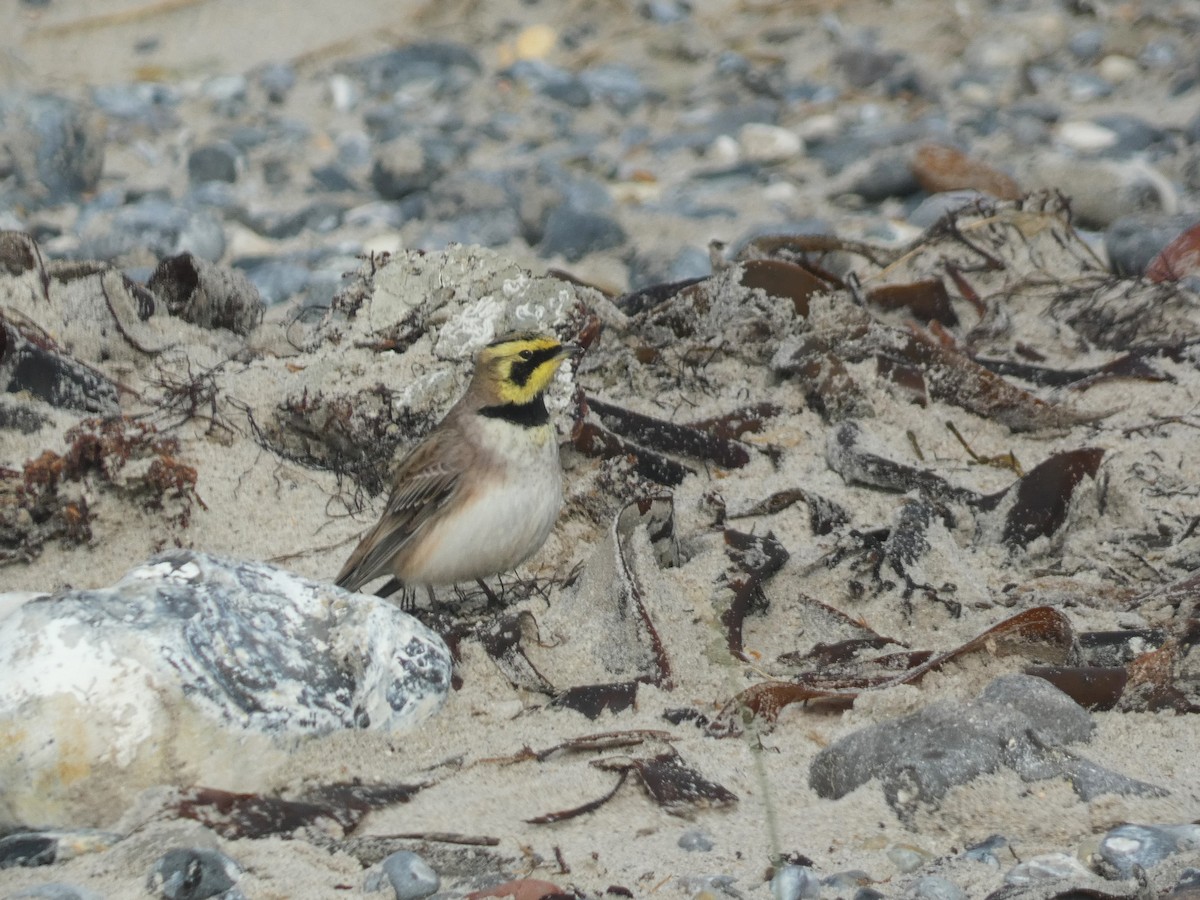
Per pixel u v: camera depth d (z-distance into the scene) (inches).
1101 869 280.5
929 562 424.2
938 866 289.4
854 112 969.5
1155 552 439.2
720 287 548.7
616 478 462.0
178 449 467.8
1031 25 1077.1
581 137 959.0
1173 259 626.8
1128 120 896.3
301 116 1003.3
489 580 446.6
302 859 302.0
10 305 510.3
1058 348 581.3
